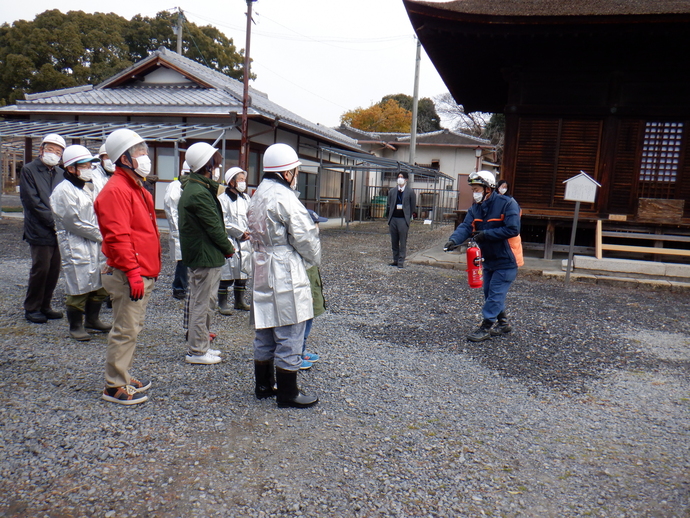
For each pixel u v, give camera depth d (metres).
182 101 14.23
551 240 10.01
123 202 3.07
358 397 3.56
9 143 18.22
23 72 26.53
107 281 3.19
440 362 4.38
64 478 2.45
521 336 5.23
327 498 2.39
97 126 13.31
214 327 5.12
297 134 17.12
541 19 8.80
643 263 8.56
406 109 49.00
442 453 2.84
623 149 10.12
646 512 2.38
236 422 3.11
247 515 2.24
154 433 2.92
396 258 9.46
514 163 10.71
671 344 5.15
